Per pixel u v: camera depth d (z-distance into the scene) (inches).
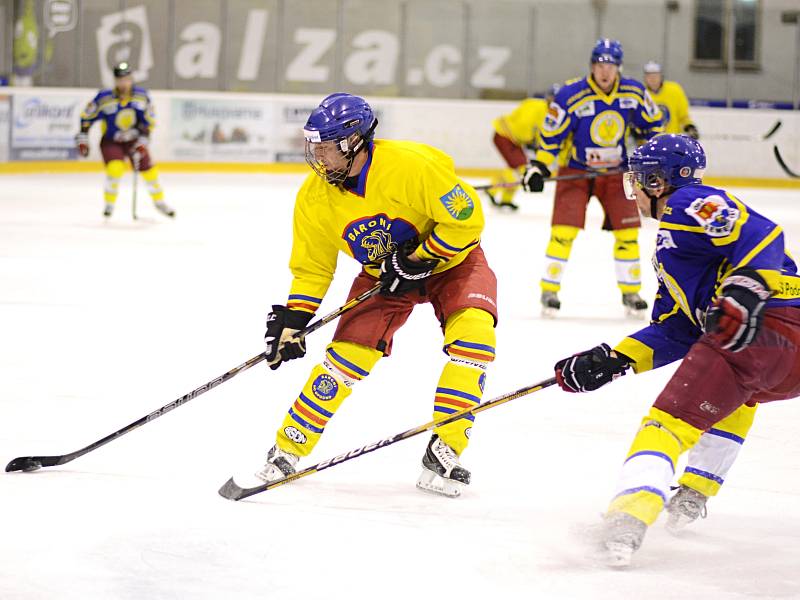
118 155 1310.3
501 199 1595.7
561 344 687.7
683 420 318.3
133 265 989.2
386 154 373.4
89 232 1218.6
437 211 371.9
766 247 303.1
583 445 458.3
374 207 381.1
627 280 796.0
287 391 538.9
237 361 614.9
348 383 394.3
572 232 782.5
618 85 776.9
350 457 363.6
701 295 324.5
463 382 385.1
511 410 514.3
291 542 332.8
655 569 320.2
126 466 410.0
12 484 382.6
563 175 805.2
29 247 1083.3
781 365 316.2
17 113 1877.5
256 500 373.7
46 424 470.3
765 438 477.1
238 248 1125.1
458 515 363.9
